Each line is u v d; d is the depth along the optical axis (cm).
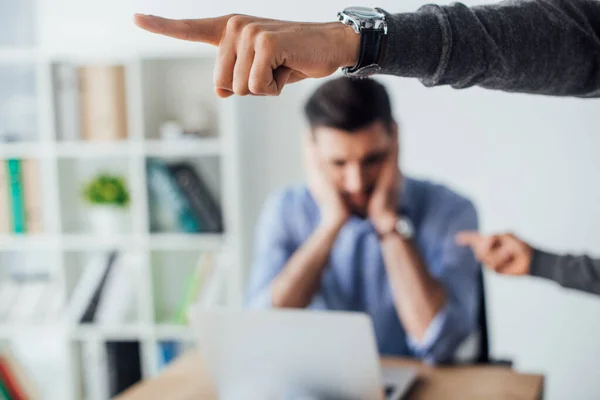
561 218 276
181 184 297
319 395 150
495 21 76
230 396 159
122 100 295
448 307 221
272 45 65
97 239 301
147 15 70
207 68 306
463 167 281
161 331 300
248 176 306
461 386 170
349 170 235
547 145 274
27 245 305
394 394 160
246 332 148
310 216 248
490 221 282
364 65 71
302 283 235
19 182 302
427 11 76
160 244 297
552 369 284
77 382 307
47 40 310
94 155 314
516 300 284
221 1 170
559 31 78
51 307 307
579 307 278
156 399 166
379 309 241
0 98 319
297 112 299
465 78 76
